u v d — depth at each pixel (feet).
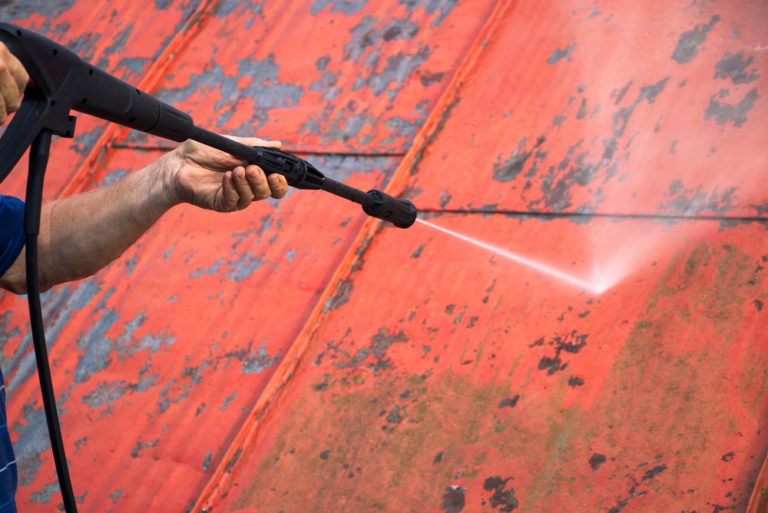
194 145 4.43
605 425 6.48
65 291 9.82
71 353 9.21
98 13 13.73
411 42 10.80
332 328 8.18
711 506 5.76
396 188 9.16
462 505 6.39
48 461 8.35
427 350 7.61
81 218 4.66
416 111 10.00
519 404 6.88
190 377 8.45
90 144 11.70
